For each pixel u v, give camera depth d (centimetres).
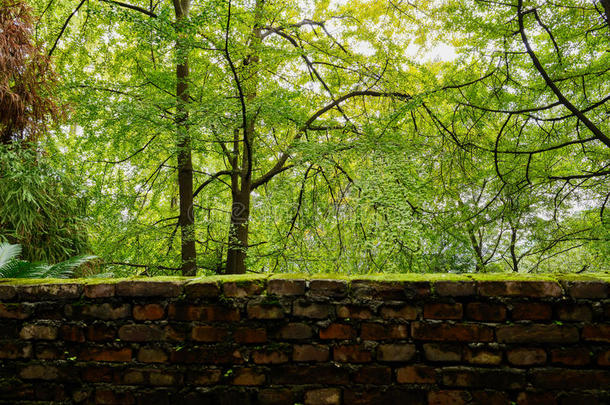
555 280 139
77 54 820
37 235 444
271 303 146
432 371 139
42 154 479
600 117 720
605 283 136
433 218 752
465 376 138
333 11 823
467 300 141
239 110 641
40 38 760
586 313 136
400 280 144
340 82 825
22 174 416
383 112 763
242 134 771
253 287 148
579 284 137
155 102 624
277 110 641
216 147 761
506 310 139
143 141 711
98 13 495
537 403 134
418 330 141
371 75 755
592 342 134
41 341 151
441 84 689
